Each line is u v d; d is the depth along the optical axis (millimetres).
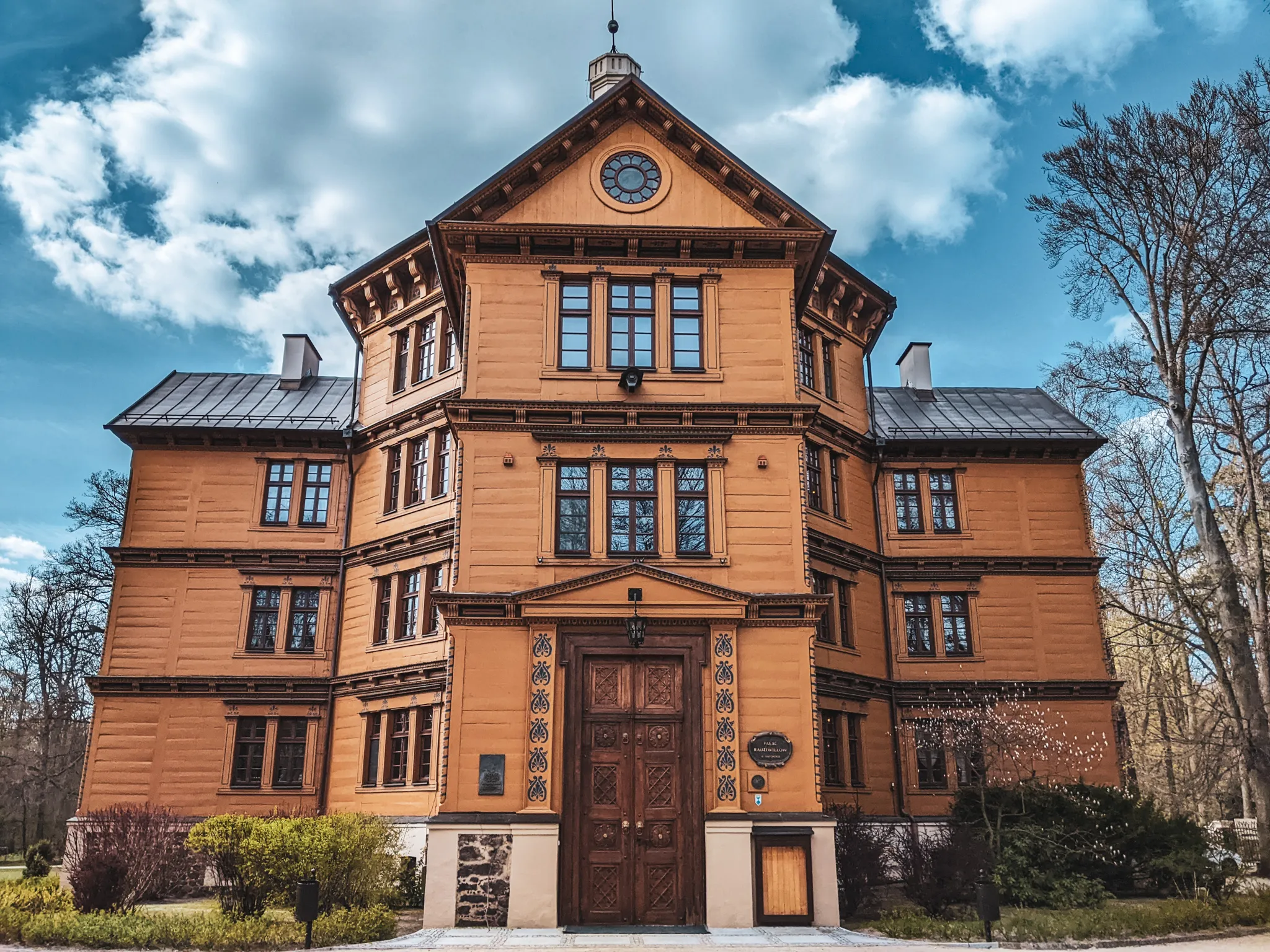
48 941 14758
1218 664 26906
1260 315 24797
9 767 44688
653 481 19000
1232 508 31234
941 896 17562
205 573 27469
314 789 25781
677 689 17562
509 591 17969
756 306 20125
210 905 19875
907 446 28828
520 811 16719
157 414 28750
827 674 24453
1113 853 19906
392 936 15523
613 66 28000
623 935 15352
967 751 24219
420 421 26578
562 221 20375
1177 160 25250
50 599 43938
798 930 15906
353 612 26984
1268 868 22656
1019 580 28203
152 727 26078
